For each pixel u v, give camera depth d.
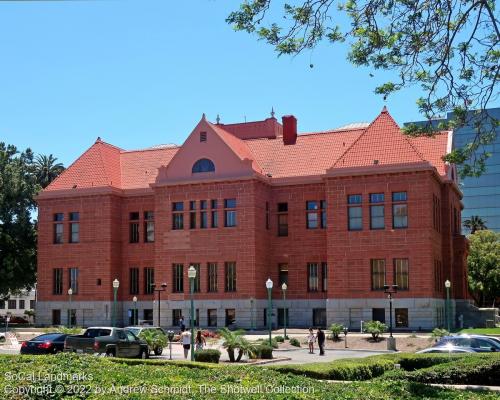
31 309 136.75
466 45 20.00
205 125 64.25
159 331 42.53
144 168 72.44
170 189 64.56
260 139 70.94
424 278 55.22
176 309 63.22
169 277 63.75
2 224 79.88
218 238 62.31
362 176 57.81
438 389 18.31
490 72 20.52
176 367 21.91
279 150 68.31
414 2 19.44
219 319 61.31
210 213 62.97
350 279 57.44
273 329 60.81
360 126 76.06
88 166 71.31
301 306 62.56
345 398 15.22
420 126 22.09
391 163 56.94
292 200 64.06
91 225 68.88
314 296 62.22
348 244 57.75
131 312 68.50
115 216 69.19
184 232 63.62
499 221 143.75
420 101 21.19
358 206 58.03
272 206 64.69
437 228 59.50
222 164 62.97
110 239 68.12
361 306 56.69
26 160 91.56
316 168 64.75
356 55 20.03
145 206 69.31
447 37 19.78
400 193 56.84
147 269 68.69
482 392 18.33
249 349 37.44
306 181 63.47
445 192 62.06
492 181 145.25
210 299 61.94
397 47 19.95
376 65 20.27
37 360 22.53
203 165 63.97
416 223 55.91
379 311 56.31
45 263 70.12
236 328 60.59
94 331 36.31
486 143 21.92
